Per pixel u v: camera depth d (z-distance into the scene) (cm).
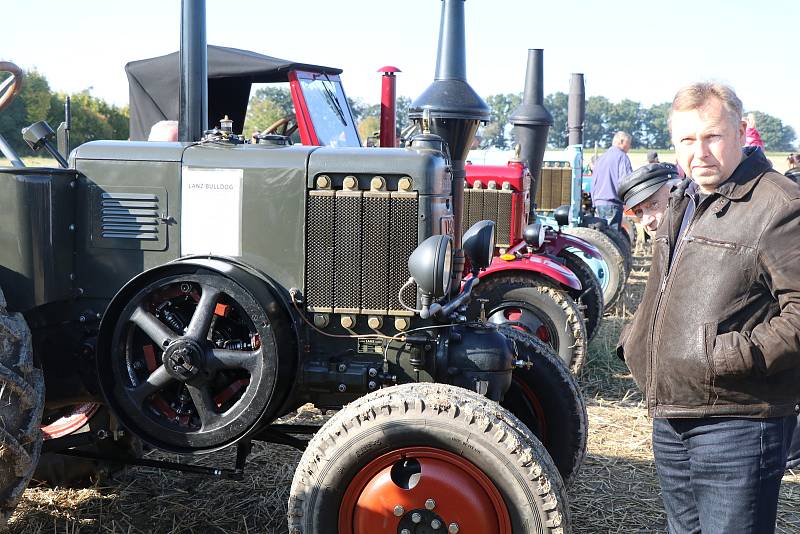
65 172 290
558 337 520
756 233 203
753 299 207
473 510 244
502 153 758
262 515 342
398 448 249
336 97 629
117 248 295
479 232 327
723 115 206
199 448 275
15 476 260
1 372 251
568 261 647
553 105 4797
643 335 234
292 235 284
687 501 232
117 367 278
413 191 277
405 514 249
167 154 292
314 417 457
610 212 948
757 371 203
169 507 347
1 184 276
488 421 243
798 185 206
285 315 279
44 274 283
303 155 284
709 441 213
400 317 281
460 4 386
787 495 381
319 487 251
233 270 274
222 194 288
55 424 352
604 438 461
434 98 379
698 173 210
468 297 305
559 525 239
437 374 281
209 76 581
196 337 271
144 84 587
